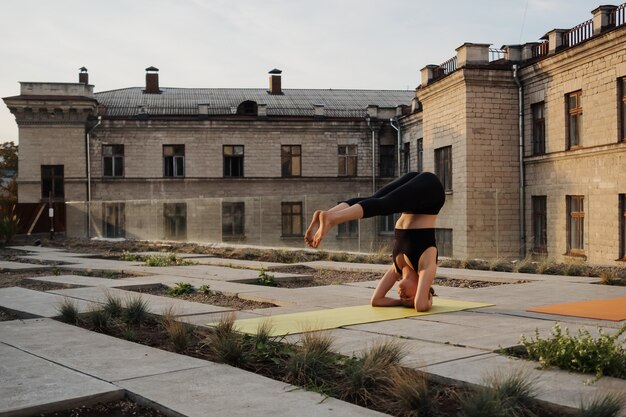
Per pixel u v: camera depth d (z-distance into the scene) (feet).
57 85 116.67
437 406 14.16
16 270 51.83
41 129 116.78
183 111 128.16
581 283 38.32
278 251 71.56
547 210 75.10
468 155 80.18
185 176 121.08
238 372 16.88
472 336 21.34
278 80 143.74
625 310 26.78
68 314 25.81
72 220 112.06
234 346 18.53
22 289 36.45
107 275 49.34
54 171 117.60
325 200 123.75
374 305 28.96
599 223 65.67
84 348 20.07
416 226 27.68
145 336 22.94
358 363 16.52
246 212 121.60
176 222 108.78
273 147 124.06
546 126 75.72
